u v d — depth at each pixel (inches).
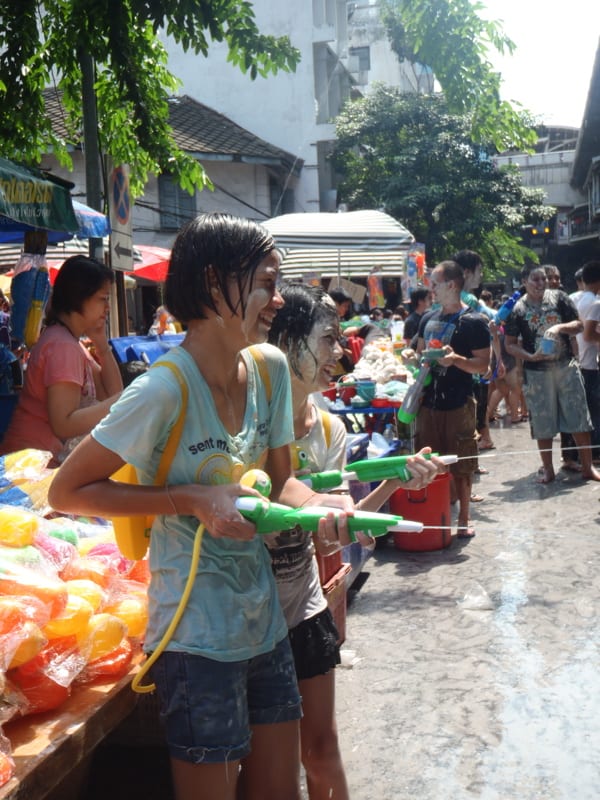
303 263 498.9
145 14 257.8
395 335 450.6
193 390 72.3
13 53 293.6
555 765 121.0
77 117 332.8
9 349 203.9
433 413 238.7
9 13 287.1
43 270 205.9
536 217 1027.9
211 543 73.7
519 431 426.6
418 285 583.5
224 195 841.5
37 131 323.3
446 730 132.3
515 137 360.2
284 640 81.1
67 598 85.7
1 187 158.9
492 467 340.2
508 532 245.1
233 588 74.4
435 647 165.2
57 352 141.2
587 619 175.5
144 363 208.8
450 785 117.0
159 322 437.7
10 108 307.0
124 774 116.8
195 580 72.9
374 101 956.6
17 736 76.9
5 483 110.2
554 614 179.2
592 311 304.2
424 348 265.9
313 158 952.9
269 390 80.9
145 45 307.6
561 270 1764.3
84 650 85.0
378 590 202.1
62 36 298.5
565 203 1663.4
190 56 951.6
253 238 72.8
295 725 81.3
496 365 365.1
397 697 144.3
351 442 199.8
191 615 72.5
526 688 145.4
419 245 583.8
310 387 102.8
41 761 72.5
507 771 120.0
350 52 1160.8
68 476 71.6
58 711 82.0
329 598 142.3
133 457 70.3
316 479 91.3
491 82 345.4
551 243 1721.2
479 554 226.1
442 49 339.9
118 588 102.0
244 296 72.4
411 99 957.2
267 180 853.2
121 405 70.3
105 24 261.9
